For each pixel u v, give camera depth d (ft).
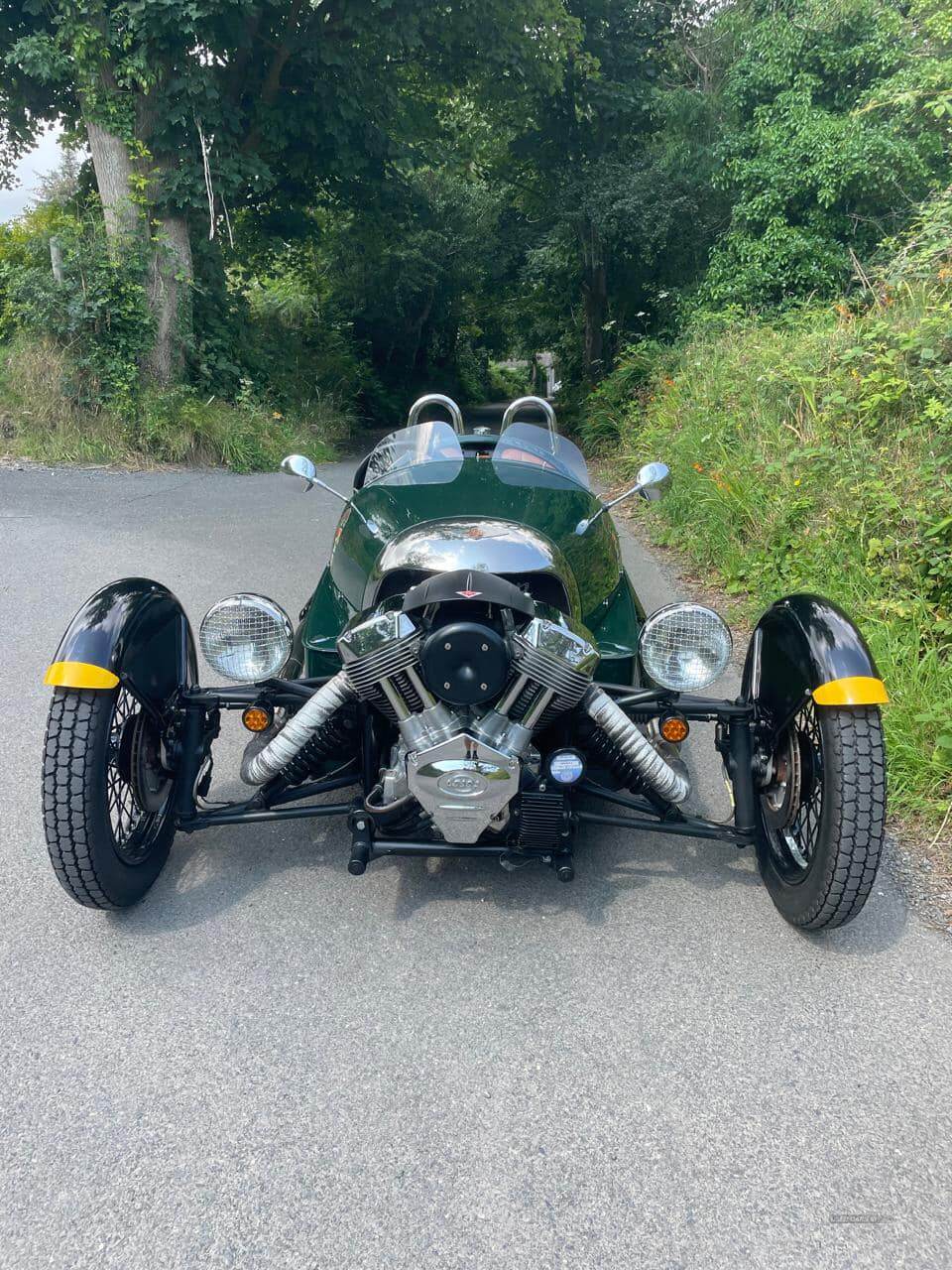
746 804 9.80
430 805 8.68
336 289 83.66
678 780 9.34
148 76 39.70
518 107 65.31
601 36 63.87
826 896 8.70
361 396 76.59
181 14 37.81
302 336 71.87
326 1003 8.47
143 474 37.93
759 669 10.23
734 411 27.17
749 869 10.79
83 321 40.47
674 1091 7.48
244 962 9.02
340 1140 6.98
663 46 66.49
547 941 9.41
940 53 41.45
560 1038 8.06
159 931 9.49
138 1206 6.42
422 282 83.82
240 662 9.49
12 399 40.19
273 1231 6.25
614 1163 6.81
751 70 46.21
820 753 8.97
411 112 60.49
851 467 19.35
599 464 43.06
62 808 8.60
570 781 8.66
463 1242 6.19
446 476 11.88
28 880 10.34
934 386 19.67
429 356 107.76
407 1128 7.11
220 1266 6.01
